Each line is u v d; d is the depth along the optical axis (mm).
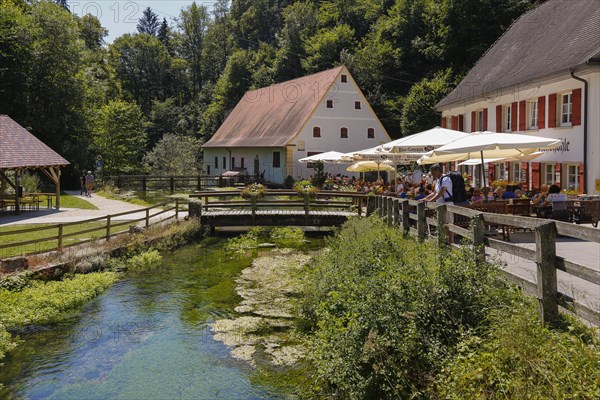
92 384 6973
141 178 40375
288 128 42656
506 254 9812
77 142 45125
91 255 13898
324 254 12461
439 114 45469
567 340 4465
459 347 5176
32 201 25562
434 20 53219
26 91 43125
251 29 95188
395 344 5559
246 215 21203
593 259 9570
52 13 45625
